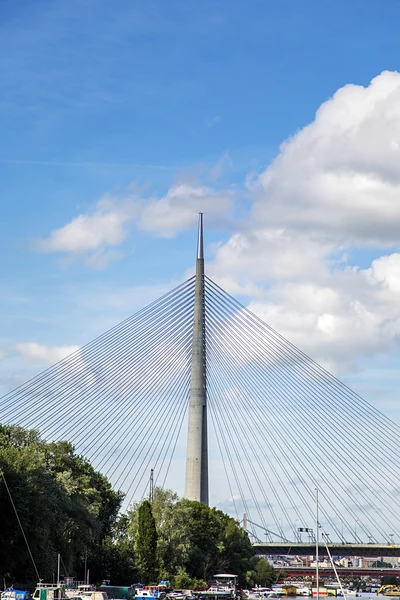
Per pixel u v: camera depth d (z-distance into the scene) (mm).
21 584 137000
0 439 160375
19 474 136500
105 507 197625
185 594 185375
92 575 180750
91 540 160000
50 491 149375
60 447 188000
